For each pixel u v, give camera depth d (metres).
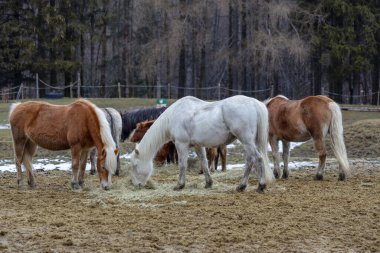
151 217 9.70
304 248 7.87
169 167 17.28
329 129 13.91
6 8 41.62
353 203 10.90
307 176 15.30
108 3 44.75
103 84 46.81
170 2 41.38
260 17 39.44
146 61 41.31
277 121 14.57
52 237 8.34
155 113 18.11
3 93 38.88
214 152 16.47
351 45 40.75
